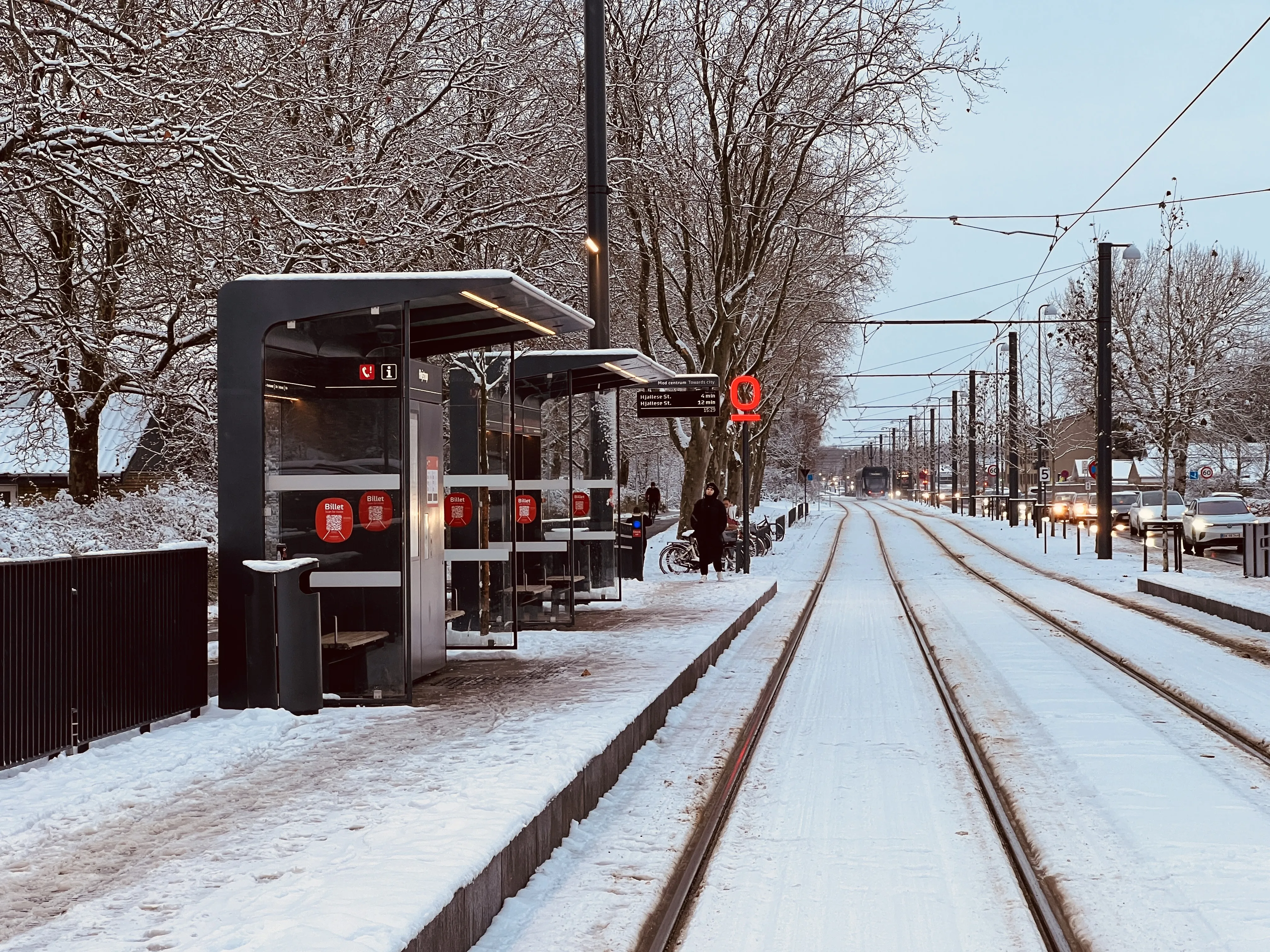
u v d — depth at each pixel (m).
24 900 5.18
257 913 4.82
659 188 27.31
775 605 23.41
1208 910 5.90
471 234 20.78
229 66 15.45
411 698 10.24
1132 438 57.31
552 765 7.57
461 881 5.26
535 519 16.39
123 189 14.88
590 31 17.08
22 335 18.47
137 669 8.86
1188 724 10.98
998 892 6.38
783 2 28.89
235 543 10.05
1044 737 10.40
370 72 19.73
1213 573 30.12
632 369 17.27
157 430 25.52
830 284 38.50
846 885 6.50
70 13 12.76
